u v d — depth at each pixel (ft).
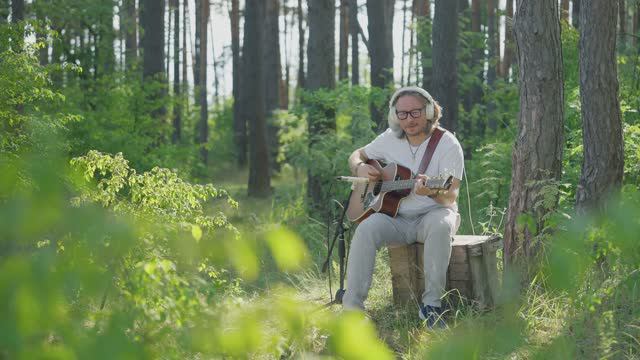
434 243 14.89
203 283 6.75
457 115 35.40
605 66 16.34
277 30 76.13
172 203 14.25
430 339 13.67
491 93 42.19
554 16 16.49
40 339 2.69
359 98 35.42
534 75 16.42
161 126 42.70
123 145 36.55
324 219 31.04
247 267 3.03
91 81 41.34
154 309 6.68
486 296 15.72
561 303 13.50
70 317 3.07
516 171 16.66
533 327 12.56
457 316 14.87
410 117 15.62
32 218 2.37
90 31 46.80
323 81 38.45
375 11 43.01
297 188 41.93
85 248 2.75
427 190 14.85
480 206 28.19
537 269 15.40
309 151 33.04
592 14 16.38
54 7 44.55
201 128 85.92
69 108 36.06
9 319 2.37
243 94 87.66
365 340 2.80
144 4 46.24
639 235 3.89
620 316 11.85
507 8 59.16
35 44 21.86
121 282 6.15
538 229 16.03
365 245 15.02
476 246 15.52
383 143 16.31
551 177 16.49
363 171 15.93
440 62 35.06
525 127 16.60
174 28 88.89
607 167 16.35
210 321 3.79
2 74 20.12
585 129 16.58
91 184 2.92
